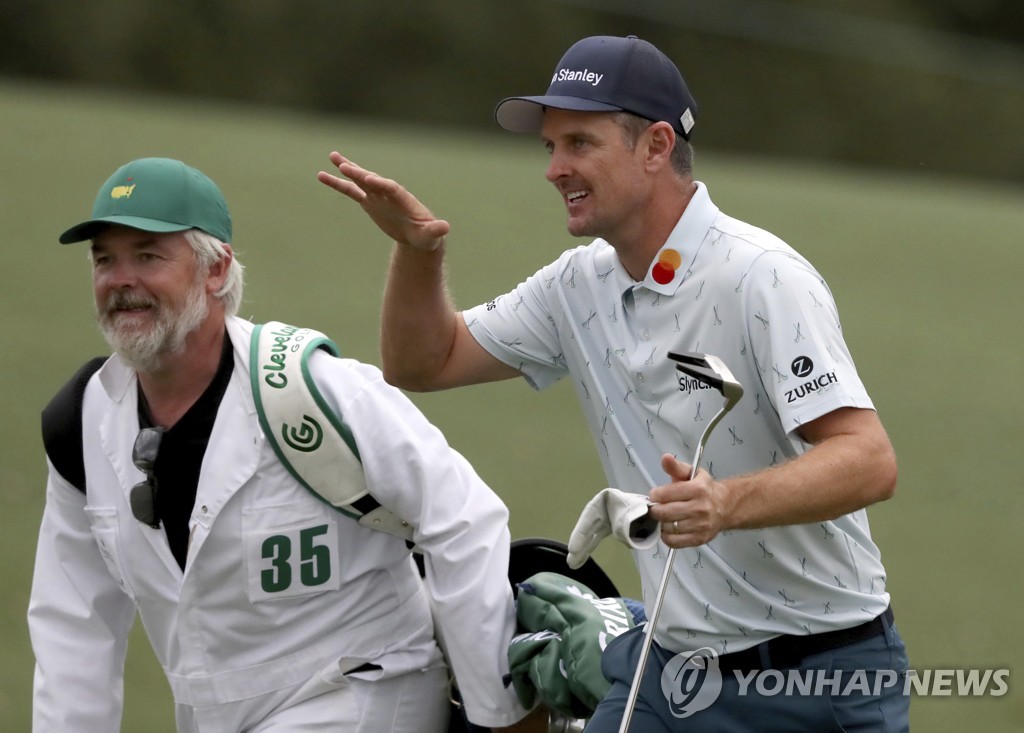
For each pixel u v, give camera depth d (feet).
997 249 247.09
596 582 49.19
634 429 42.27
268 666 43.32
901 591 92.58
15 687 68.33
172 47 423.23
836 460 37.11
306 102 442.91
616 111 40.98
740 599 40.60
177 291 41.83
